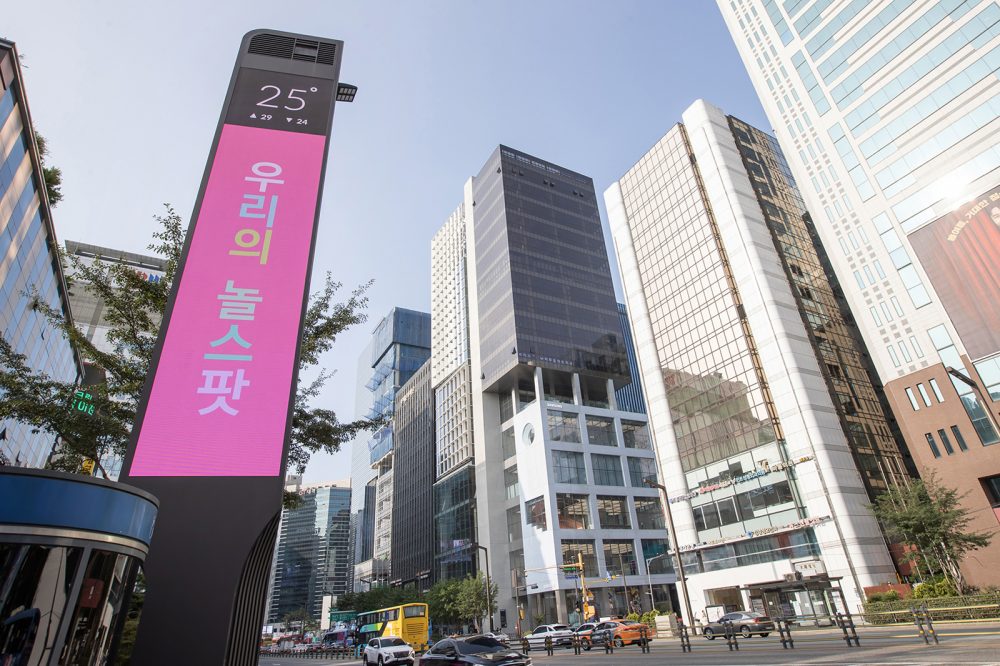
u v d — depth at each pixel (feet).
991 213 133.69
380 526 543.39
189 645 31.04
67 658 20.52
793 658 55.26
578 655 92.53
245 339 40.06
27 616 19.48
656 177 243.40
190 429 36.55
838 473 157.38
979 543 110.83
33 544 20.30
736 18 216.95
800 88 187.83
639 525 281.33
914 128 153.79
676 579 272.72
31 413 59.31
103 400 61.77
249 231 44.04
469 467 353.92
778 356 177.78
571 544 257.75
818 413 167.12
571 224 385.29
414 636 138.92
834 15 179.63
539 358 317.01
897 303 151.94
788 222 216.13
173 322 39.52
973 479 128.88
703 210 215.31
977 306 134.10
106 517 23.31
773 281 189.67
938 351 141.18
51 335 154.30
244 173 46.50
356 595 373.20
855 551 145.89
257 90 51.70
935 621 94.48
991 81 138.82
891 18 163.32
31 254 127.65
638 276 242.37
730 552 176.86
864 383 191.11
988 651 45.37
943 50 150.10
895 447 180.45
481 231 386.93
